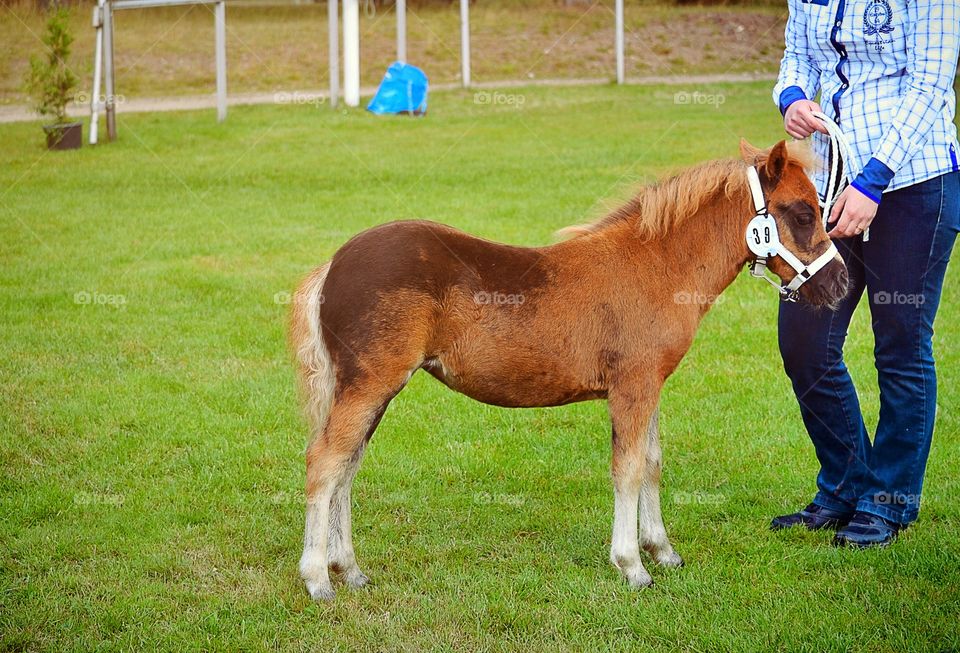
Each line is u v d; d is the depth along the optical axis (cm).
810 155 371
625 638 340
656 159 1219
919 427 400
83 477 464
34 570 382
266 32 2248
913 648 327
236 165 1198
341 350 354
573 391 370
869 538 402
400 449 504
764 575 381
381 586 377
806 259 366
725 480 470
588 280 364
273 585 376
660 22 2470
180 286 757
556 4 2659
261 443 507
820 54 402
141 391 566
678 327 370
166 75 1889
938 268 389
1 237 874
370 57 2134
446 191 1071
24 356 611
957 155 384
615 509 376
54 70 1356
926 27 362
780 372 604
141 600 360
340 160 1234
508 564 396
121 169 1171
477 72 2080
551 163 1214
